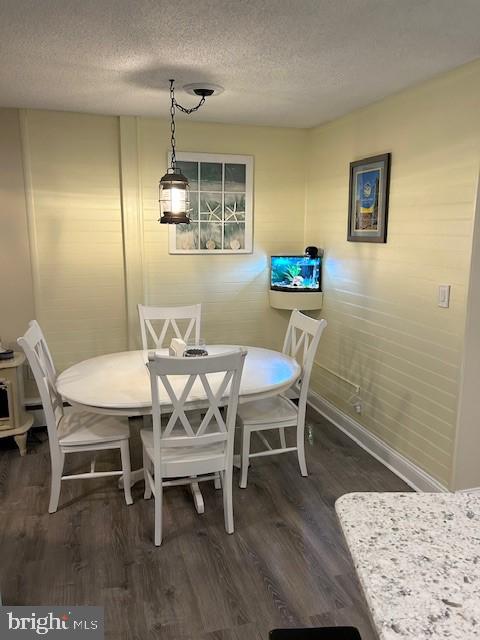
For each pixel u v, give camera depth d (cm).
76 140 369
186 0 179
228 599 210
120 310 400
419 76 268
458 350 261
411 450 306
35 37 214
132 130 377
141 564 231
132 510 275
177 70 260
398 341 314
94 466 297
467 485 273
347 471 320
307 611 204
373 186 329
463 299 256
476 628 86
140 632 193
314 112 356
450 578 98
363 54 235
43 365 285
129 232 388
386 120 317
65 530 257
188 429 240
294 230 437
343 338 384
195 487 279
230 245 420
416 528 113
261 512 274
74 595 212
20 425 340
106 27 203
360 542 108
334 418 399
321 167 406
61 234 377
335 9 186
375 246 334
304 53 234
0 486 300
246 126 408
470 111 247
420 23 199
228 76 270
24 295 375
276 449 335
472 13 190
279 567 230
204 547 244
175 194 289
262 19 195
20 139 356
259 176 419
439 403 278
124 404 243
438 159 271
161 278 407
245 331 437
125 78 275
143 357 322
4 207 361
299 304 410
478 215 246
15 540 248
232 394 242
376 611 89
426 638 84
